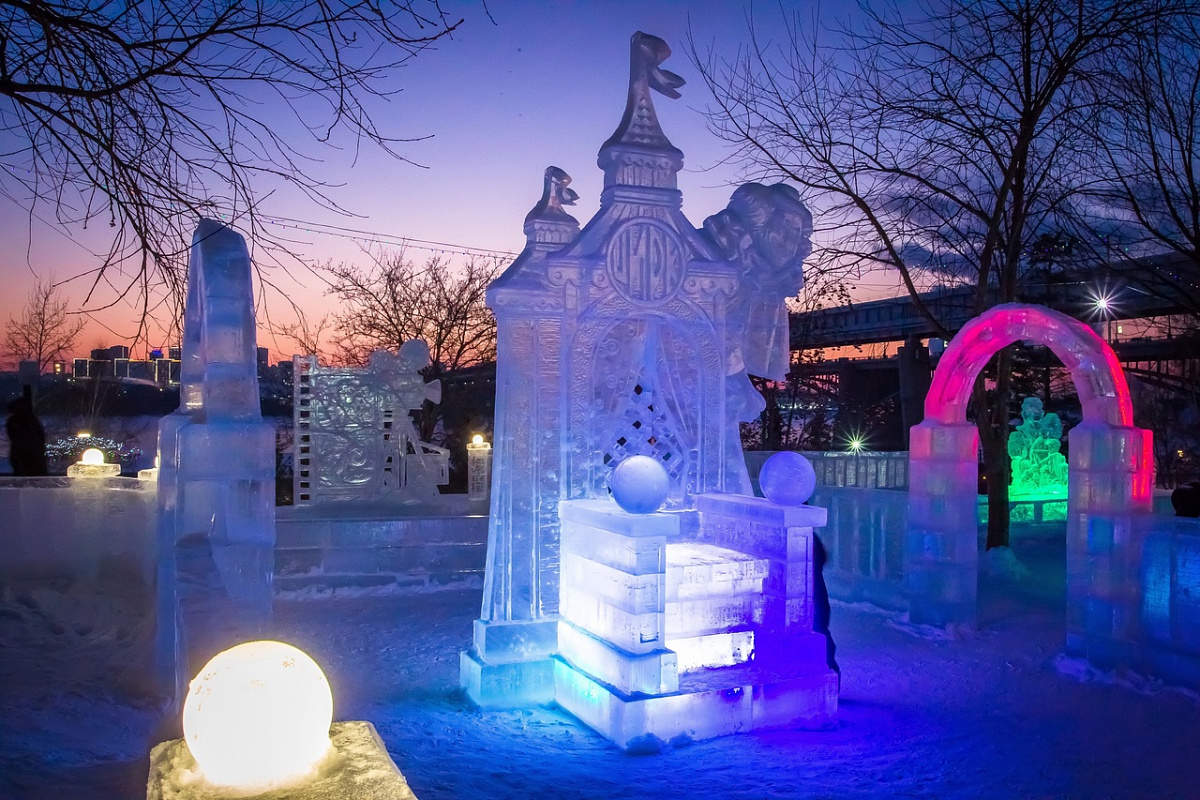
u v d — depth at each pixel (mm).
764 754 4422
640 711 4488
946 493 7320
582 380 5562
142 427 19359
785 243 6055
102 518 8547
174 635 4543
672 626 4977
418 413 24031
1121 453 6148
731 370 5992
